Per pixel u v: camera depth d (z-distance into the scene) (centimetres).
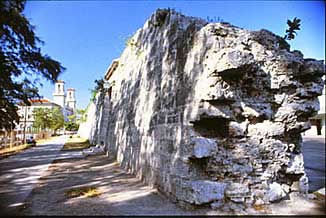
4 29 454
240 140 500
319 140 1300
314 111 557
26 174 855
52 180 756
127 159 954
